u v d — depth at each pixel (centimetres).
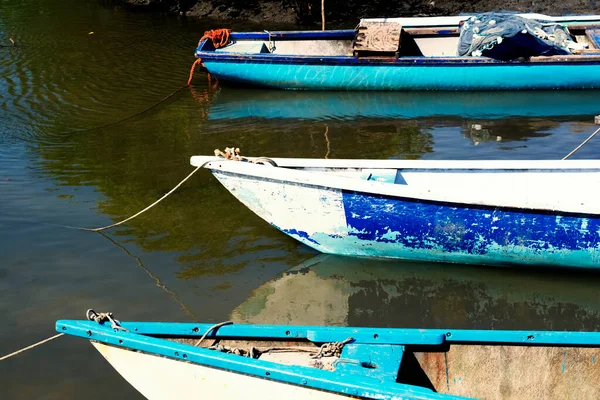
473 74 1243
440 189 739
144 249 731
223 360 440
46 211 810
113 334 461
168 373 465
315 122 1143
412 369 484
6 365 543
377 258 727
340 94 1293
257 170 681
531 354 487
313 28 1728
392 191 662
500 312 640
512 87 1256
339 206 683
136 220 796
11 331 585
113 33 1692
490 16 1289
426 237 692
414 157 977
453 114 1163
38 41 1616
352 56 1271
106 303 630
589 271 701
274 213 711
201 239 755
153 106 1220
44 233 756
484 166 731
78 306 623
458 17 1365
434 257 712
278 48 1388
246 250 735
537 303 654
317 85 1295
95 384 524
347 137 1070
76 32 1700
